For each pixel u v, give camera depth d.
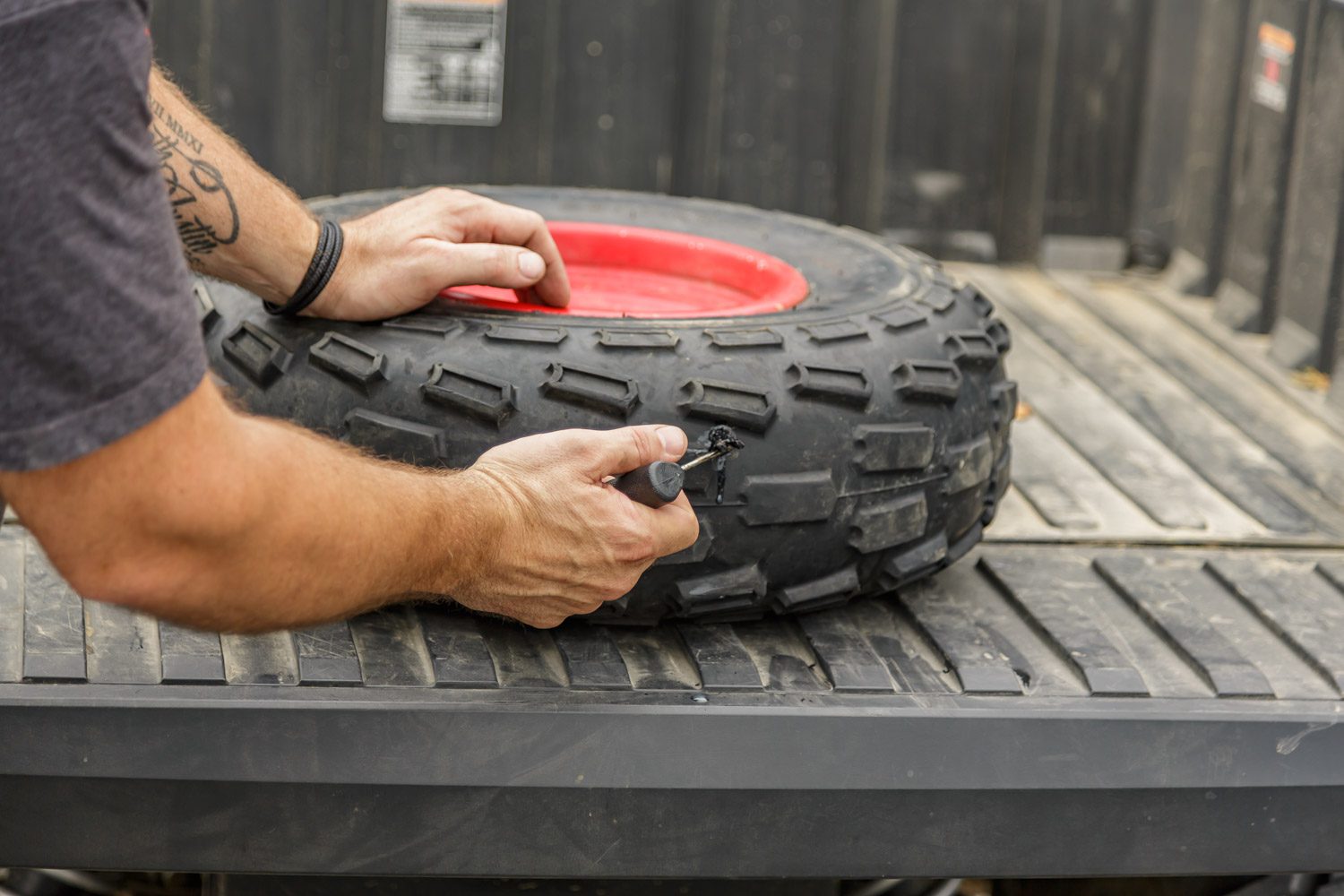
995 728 1.20
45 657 1.16
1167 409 2.05
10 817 1.11
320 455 0.89
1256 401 2.12
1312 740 1.24
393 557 0.93
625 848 1.18
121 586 0.79
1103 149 2.84
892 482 1.32
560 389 1.23
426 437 1.24
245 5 2.56
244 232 1.25
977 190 2.83
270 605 0.86
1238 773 1.23
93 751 1.10
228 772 1.12
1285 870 1.27
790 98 2.72
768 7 2.67
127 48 0.70
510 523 1.05
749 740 1.17
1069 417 2.01
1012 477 1.79
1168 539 1.63
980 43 2.74
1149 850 1.24
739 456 1.25
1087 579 1.52
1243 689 1.28
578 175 2.74
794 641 1.35
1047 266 2.86
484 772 1.15
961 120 2.78
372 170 2.69
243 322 1.36
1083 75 2.79
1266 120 2.39
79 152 0.69
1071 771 1.21
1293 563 1.59
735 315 1.38
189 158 1.23
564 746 1.16
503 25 2.63
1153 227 2.88
